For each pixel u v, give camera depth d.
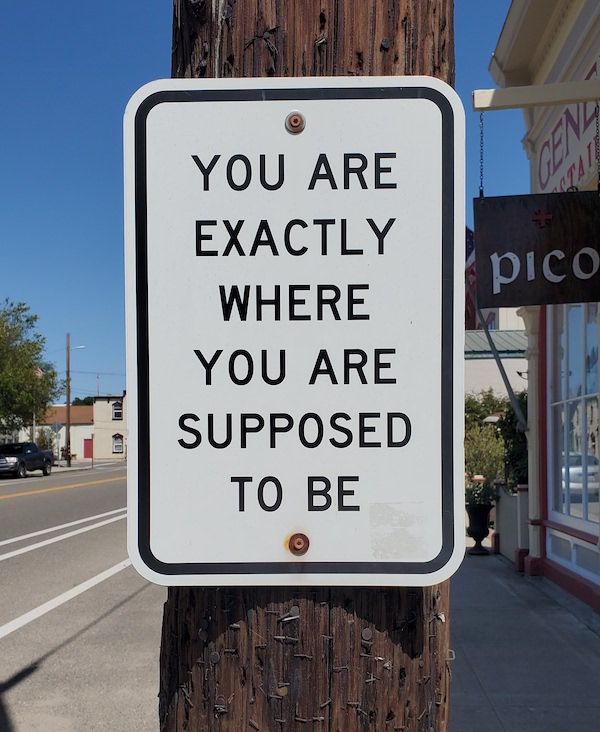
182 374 1.50
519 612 6.66
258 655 1.51
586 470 7.04
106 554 10.18
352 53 1.58
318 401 1.49
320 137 1.50
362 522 1.48
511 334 22.62
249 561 1.49
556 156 7.62
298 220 1.50
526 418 9.34
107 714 4.64
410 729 1.50
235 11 1.61
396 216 1.49
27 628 6.50
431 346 1.48
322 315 1.50
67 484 25.55
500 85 8.76
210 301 1.50
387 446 1.48
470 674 5.01
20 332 35.09
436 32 1.61
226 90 1.51
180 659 1.55
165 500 1.50
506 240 5.31
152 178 1.51
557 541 7.99
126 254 1.51
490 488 10.10
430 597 1.56
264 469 1.49
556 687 4.73
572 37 6.95
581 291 5.23
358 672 1.50
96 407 67.88
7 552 10.38
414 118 1.50
